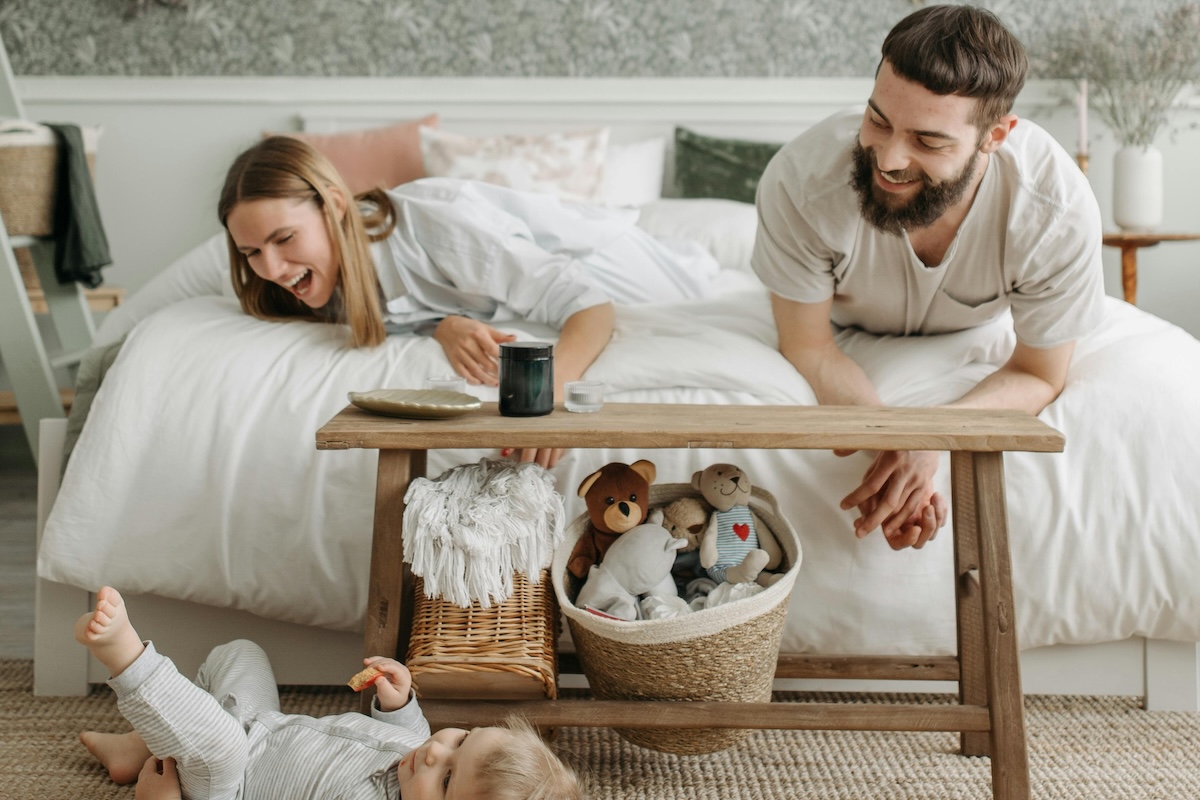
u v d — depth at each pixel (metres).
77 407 1.61
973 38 1.18
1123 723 1.51
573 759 1.40
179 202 3.19
